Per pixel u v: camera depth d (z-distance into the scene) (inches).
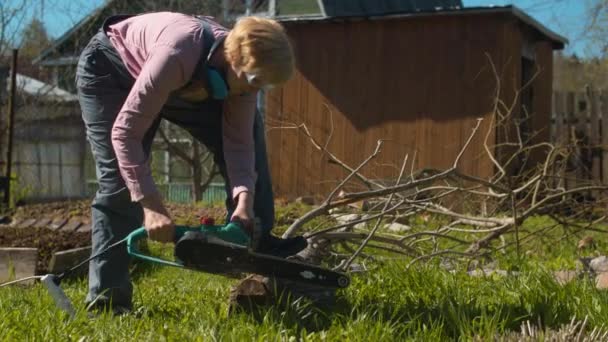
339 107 557.9
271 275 141.2
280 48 137.7
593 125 534.3
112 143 151.2
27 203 552.7
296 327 146.6
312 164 563.8
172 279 247.8
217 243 138.0
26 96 607.2
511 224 263.4
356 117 553.3
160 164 696.4
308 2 645.3
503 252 277.6
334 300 166.4
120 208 160.6
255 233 156.5
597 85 829.8
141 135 145.6
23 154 641.6
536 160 588.1
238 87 144.8
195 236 137.6
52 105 641.0
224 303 173.5
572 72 898.1
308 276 141.4
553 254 291.3
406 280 193.2
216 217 378.9
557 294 167.5
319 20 556.4
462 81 522.9
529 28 556.4
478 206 361.1
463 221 276.8
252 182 158.2
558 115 550.3
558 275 218.5
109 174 159.2
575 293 169.9
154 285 227.1
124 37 156.0
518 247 256.4
